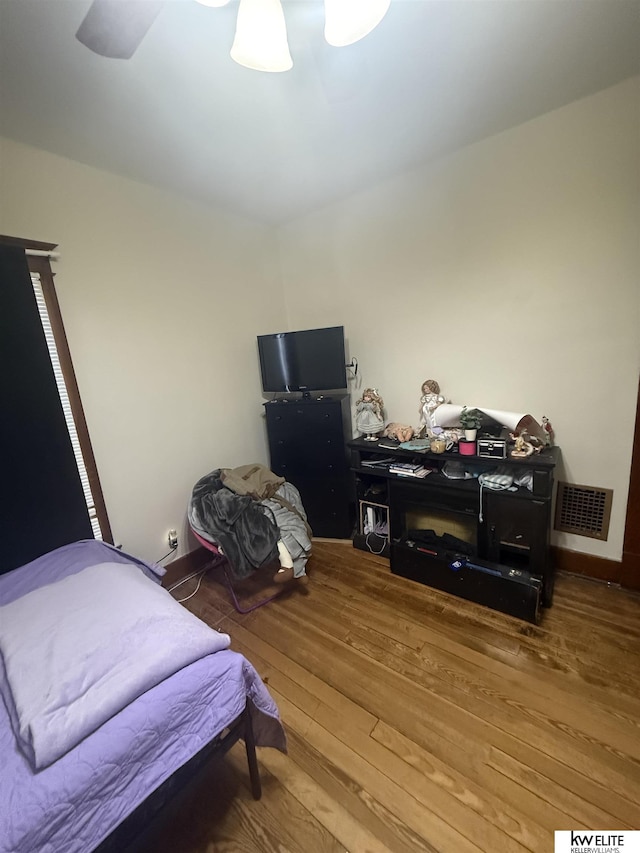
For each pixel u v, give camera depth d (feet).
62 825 2.39
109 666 3.07
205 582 7.75
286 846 3.49
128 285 6.71
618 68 4.81
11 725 2.80
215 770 4.19
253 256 9.09
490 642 5.56
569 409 6.53
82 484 6.16
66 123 4.99
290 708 4.83
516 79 4.88
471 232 6.88
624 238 5.58
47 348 5.29
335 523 8.91
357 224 8.27
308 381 8.73
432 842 3.42
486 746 4.17
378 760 4.14
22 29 3.54
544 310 6.44
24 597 4.06
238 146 5.90
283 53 3.22
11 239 5.23
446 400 7.83
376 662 5.41
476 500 6.65
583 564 6.81
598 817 3.50
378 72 4.54
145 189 6.86
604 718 4.36
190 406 7.91
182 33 3.69
